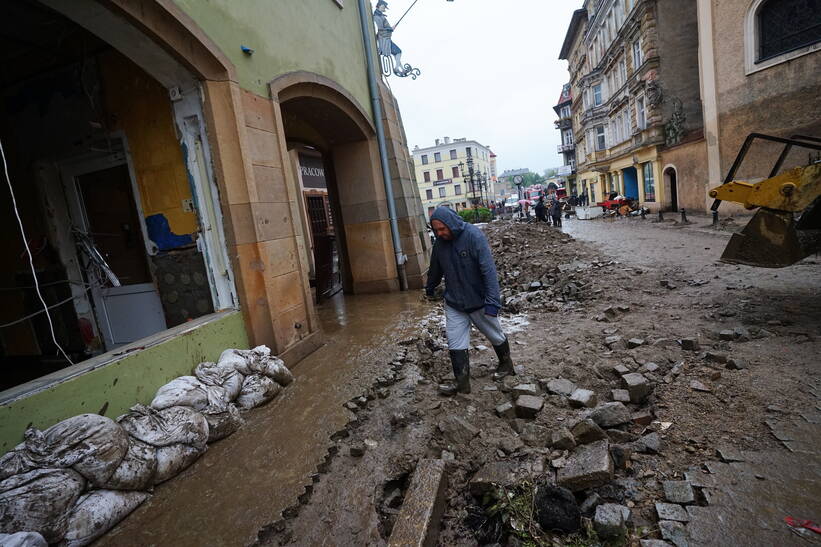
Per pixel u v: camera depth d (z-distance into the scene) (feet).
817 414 8.66
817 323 13.46
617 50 83.41
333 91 23.32
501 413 10.64
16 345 20.13
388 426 10.77
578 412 10.16
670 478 7.60
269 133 16.38
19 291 19.34
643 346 13.70
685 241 35.53
